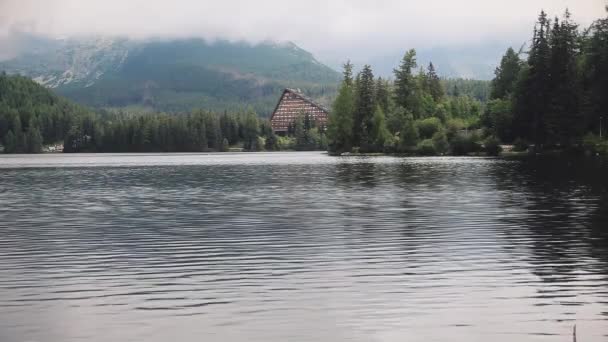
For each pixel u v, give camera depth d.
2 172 91.94
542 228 29.14
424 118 153.62
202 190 53.25
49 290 18.92
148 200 44.94
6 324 15.80
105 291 18.77
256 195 47.50
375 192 48.12
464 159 106.06
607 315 16.09
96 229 30.62
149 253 24.33
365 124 152.62
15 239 27.81
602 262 21.80
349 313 16.45
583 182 54.31
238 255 23.75
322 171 80.06
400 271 20.84
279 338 14.70
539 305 16.97
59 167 109.19
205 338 14.74
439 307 16.88
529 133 115.25
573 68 109.25
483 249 24.33
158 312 16.69
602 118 109.06
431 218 32.94
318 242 26.27
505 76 147.25
